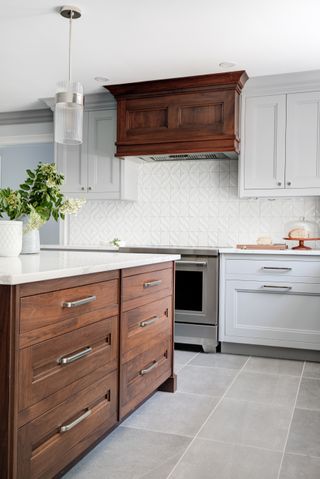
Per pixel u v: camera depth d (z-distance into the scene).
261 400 2.72
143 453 2.04
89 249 4.46
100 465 1.92
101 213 4.98
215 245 4.55
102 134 4.52
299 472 1.88
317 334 3.60
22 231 2.40
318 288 3.59
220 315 3.87
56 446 1.67
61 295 1.69
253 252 3.75
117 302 2.15
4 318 1.42
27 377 1.50
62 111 2.57
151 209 4.79
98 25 3.05
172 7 2.79
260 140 3.99
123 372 2.20
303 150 3.88
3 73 3.99
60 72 3.96
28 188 2.48
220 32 3.13
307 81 3.85
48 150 7.23
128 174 4.57
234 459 1.99
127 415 2.38
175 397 2.76
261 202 4.40
